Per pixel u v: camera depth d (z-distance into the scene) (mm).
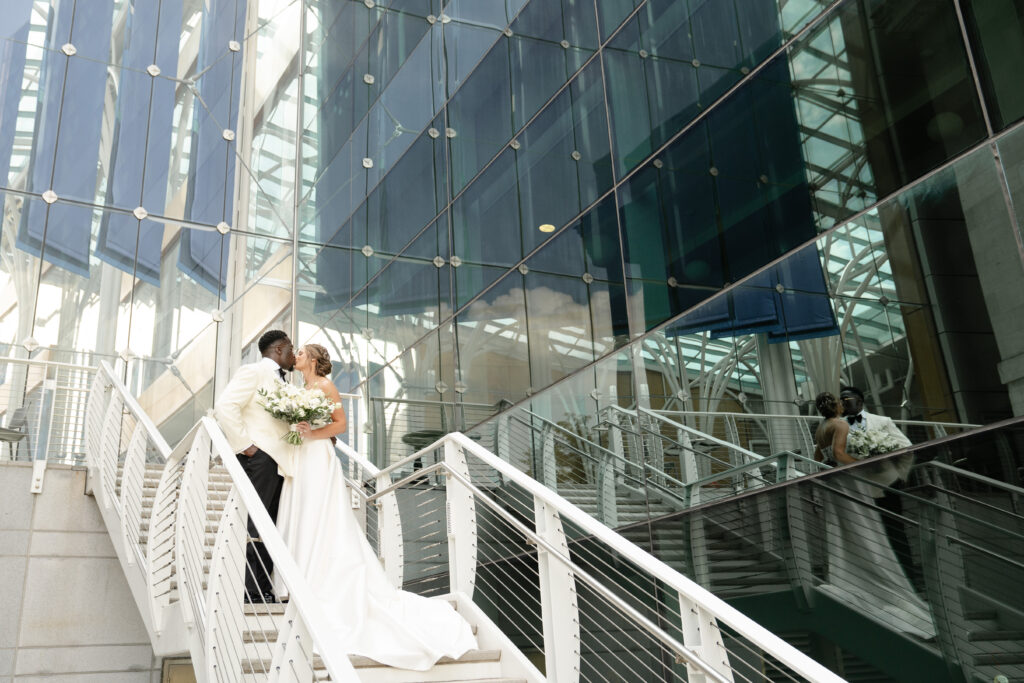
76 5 12641
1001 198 5219
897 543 5516
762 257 6914
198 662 4805
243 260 12836
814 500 6133
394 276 12023
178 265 12289
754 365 6801
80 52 12477
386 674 4422
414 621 4957
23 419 9922
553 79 9875
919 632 5281
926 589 5289
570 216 9219
